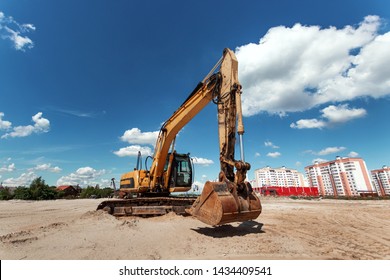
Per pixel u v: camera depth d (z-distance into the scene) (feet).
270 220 36.37
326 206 66.80
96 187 210.38
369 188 282.77
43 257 16.08
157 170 39.19
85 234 21.81
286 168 391.24
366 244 21.58
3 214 47.37
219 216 21.21
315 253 18.26
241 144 23.27
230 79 26.00
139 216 37.42
